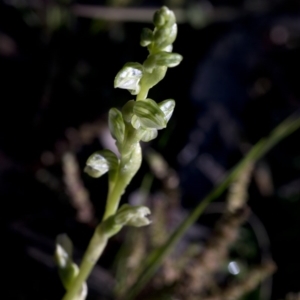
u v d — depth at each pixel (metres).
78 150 0.44
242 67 0.57
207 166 0.48
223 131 0.51
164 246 0.29
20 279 0.35
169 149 0.48
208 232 0.42
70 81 0.48
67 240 0.23
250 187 0.47
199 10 0.58
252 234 0.42
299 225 0.44
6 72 0.48
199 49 0.56
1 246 0.36
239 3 0.61
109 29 0.53
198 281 0.31
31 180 0.41
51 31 0.51
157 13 0.20
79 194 0.34
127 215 0.22
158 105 0.20
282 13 0.62
